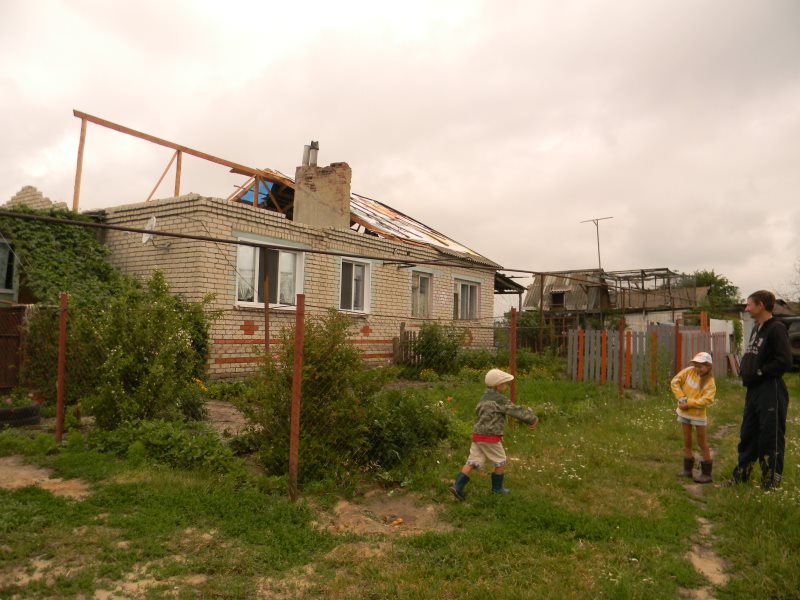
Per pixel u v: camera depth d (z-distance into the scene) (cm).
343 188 1733
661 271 3234
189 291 1182
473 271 2062
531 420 548
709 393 614
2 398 856
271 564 391
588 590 362
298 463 555
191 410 795
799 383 1568
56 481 526
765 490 550
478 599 349
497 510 502
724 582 387
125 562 376
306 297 1402
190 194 1191
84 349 730
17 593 332
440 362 1529
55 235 1227
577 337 1492
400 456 618
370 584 367
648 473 632
